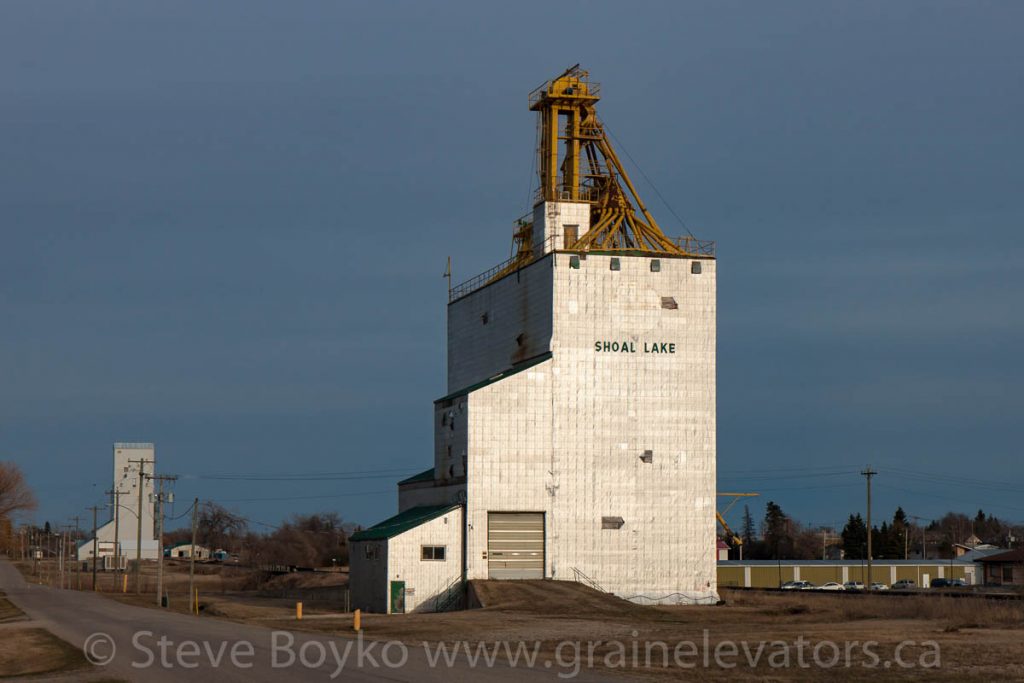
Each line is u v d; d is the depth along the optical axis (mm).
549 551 161750
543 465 162750
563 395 163750
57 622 136875
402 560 158375
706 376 167250
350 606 171750
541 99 180875
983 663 76812
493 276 190875
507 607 142750
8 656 99938
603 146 178375
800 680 70312
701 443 166375
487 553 160250
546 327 166500
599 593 153250
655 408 165750
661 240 173500
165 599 188500
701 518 165250
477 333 191500
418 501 185000
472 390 161625
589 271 165625
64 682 75312
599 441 164125
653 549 164000
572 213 174625
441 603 159000
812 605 148500
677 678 71125
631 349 165750
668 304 167250
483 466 161125
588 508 163250
